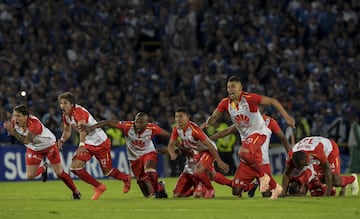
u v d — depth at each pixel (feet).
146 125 159.02
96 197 159.33
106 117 263.90
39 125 160.15
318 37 317.01
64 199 160.86
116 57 288.71
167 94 277.03
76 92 265.13
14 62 272.31
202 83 282.97
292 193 158.40
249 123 152.35
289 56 303.68
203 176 157.17
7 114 246.88
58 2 301.43
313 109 286.87
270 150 274.57
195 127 156.56
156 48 311.88
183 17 310.24
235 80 151.23
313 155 150.00
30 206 141.69
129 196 169.58
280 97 280.10
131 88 278.26
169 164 266.16
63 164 247.91
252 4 320.91
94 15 301.43
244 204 139.33
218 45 304.71
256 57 296.10
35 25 291.38
